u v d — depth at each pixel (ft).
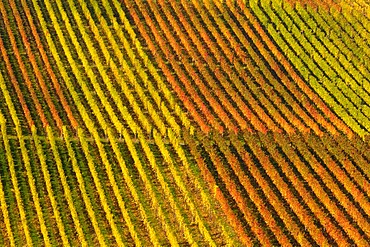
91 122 426.51
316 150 412.57
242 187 391.45
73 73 481.87
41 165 406.21
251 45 505.25
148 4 545.44
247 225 369.30
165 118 441.68
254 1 539.70
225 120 433.07
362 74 481.87
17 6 547.08
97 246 359.25
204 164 398.42
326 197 376.68
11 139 428.15
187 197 378.94
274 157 408.05
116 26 518.78
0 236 367.66
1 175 402.31
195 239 361.92
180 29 520.42
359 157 407.85
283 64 485.97
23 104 448.24
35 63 484.33
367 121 439.63
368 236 364.79
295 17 526.57
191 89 457.68
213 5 542.57
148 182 387.55
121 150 419.13
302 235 358.02
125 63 481.05
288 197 377.71
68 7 544.21
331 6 538.88
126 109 438.40
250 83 464.65
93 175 395.14
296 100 458.09
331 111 451.53
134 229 364.17
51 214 378.73
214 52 494.59
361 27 519.60
